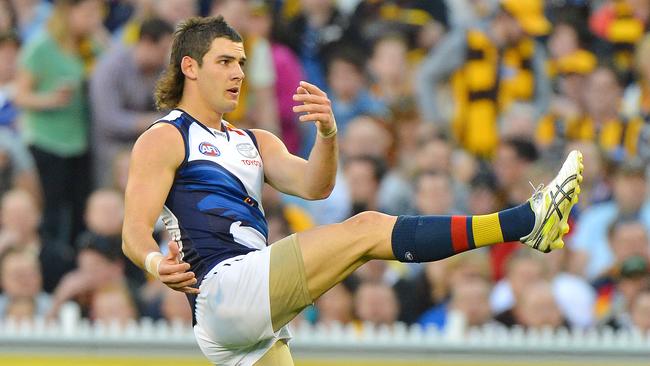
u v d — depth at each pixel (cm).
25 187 4128
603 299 3928
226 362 2344
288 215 4094
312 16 4612
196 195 2312
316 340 3506
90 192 4191
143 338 3466
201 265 2300
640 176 4147
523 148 4272
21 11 4581
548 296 3741
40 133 4150
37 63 4156
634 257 3919
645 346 3569
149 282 3734
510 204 4253
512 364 3550
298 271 2250
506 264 3972
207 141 2342
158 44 4147
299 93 2295
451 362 3531
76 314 3538
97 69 4175
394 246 2241
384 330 3553
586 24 4812
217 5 4281
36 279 3703
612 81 4578
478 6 4791
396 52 4534
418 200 4153
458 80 4556
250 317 2266
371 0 4678
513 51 4597
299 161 2373
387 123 4450
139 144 2308
